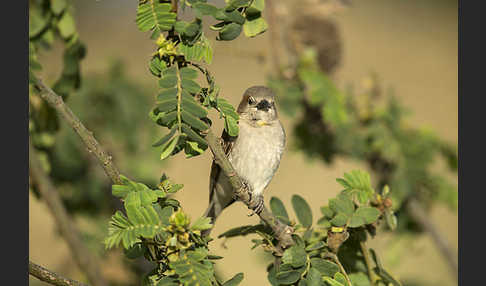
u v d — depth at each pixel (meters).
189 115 5.71
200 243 5.95
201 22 5.66
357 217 6.92
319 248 6.96
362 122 11.70
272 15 11.24
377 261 7.40
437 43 30.55
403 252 11.16
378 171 11.70
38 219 17.23
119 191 5.89
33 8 8.39
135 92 12.15
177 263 5.66
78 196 11.19
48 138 9.72
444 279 12.88
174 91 5.66
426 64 28.48
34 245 14.95
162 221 5.73
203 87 5.99
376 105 11.69
